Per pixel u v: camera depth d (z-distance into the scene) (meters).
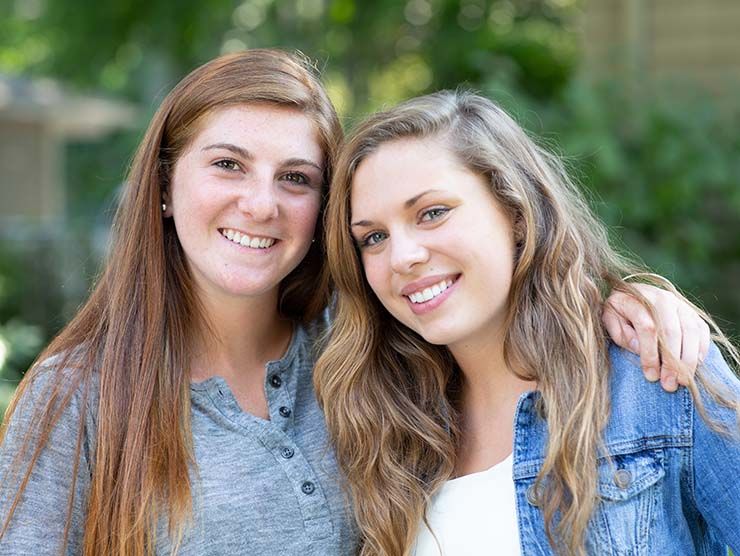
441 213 1.82
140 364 1.88
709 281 5.27
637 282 2.02
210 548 1.81
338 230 1.96
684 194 5.09
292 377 2.06
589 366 1.79
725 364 1.76
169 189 1.98
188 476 1.82
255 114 1.90
